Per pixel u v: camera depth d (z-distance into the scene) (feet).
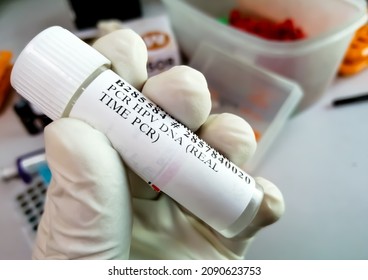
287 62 0.76
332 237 0.69
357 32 0.88
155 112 0.44
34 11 1.09
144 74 0.50
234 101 0.85
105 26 0.81
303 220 0.71
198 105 0.47
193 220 0.62
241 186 0.44
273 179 0.76
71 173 0.44
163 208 0.60
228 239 0.59
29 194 0.75
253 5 0.95
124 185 0.47
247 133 0.50
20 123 0.86
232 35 0.77
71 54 0.43
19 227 0.71
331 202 0.73
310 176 0.76
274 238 0.70
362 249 0.67
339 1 0.77
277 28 0.87
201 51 0.85
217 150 0.50
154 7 1.06
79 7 0.92
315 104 0.87
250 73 0.81
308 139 0.81
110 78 0.44
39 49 0.43
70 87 0.43
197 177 0.43
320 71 0.78
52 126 0.44
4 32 1.04
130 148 0.43
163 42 0.84
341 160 0.77
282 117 0.77
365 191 0.73
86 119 0.44
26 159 0.76
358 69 0.90
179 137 0.43
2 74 0.87
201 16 0.79
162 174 0.42
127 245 0.49
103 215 0.45
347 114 0.85
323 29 0.83
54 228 0.47
